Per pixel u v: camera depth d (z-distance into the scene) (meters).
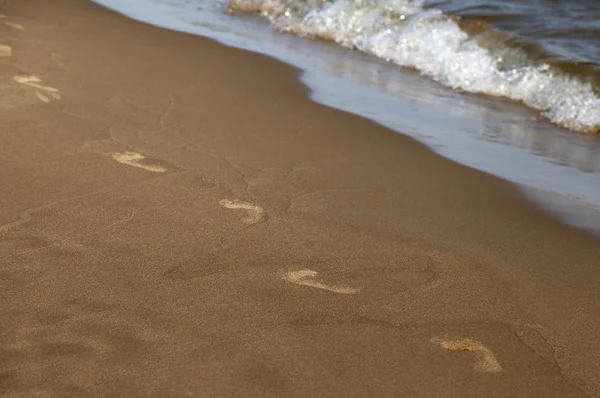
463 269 2.81
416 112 4.96
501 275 2.79
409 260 2.84
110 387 2.01
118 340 2.20
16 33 5.57
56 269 2.56
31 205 3.00
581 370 2.27
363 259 2.81
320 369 2.15
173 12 7.07
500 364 2.26
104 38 5.75
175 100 4.57
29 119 3.90
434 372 2.19
